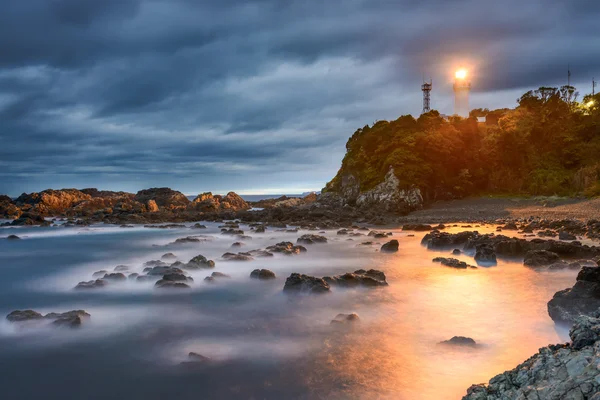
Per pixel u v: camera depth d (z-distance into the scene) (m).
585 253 30.16
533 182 74.12
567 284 24.59
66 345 16.78
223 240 47.47
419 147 76.81
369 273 25.77
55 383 13.85
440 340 16.28
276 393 12.64
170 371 14.34
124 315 20.33
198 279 27.02
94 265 35.19
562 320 17.02
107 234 57.53
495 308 20.41
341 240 44.34
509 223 50.81
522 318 18.81
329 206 82.12
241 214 75.62
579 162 76.19
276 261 32.97
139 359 15.41
